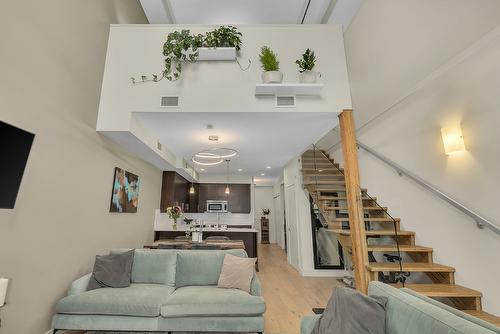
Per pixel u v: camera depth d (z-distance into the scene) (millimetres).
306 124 3939
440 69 3230
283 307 3637
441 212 3230
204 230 6215
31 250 2350
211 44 3484
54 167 2635
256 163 6629
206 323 2537
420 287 2846
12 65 2154
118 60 3553
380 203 4590
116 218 4000
